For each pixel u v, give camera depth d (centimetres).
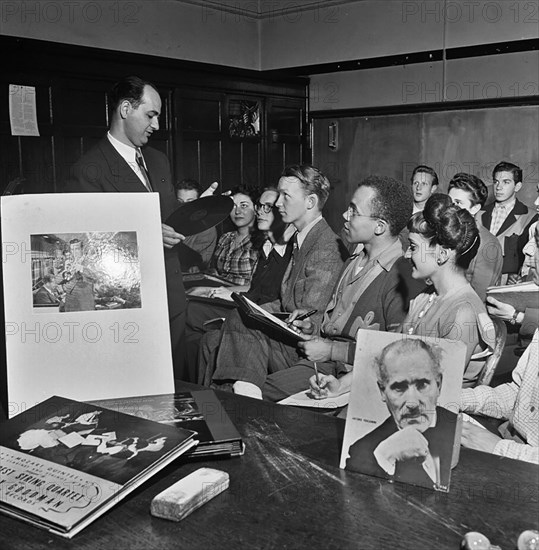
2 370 127
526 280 172
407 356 96
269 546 80
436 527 83
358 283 197
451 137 205
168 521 86
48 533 84
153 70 231
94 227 122
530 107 190
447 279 179
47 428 104
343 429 115
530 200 184
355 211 196
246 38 257
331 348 201
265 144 249
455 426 92
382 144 223
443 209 180
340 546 80
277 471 100
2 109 204
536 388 132
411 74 218
